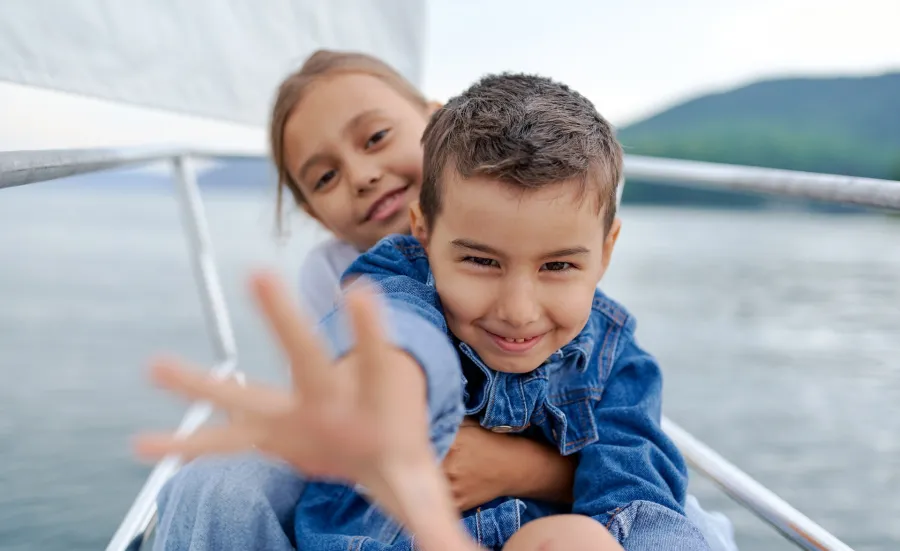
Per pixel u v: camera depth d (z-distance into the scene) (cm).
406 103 142
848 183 99
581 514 87
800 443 340
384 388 43
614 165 84
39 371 435
